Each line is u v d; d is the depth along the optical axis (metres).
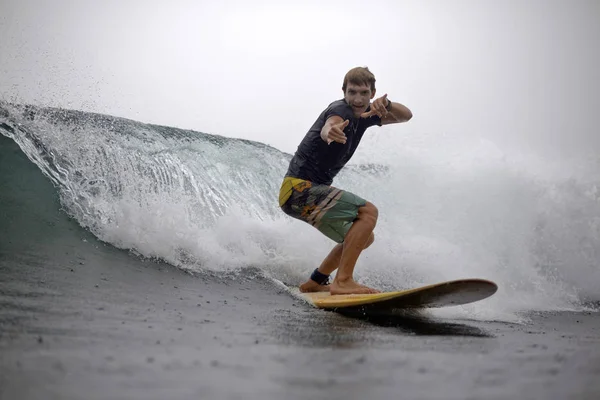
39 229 9.48
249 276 9.74
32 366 4.00
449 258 11.04
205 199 11.38
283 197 8.72
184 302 7.62
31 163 10.72
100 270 8.55
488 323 8.07
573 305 11.27
